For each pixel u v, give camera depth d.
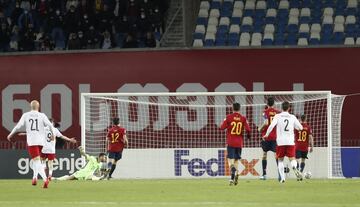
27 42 123.56
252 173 99.81
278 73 109.56
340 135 106.75
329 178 97.44
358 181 88.62
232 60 110.31
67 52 112.94
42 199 61.69
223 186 78.38
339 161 101.00
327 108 101.19
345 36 122.81
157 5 127.19
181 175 101.75
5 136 113.75
